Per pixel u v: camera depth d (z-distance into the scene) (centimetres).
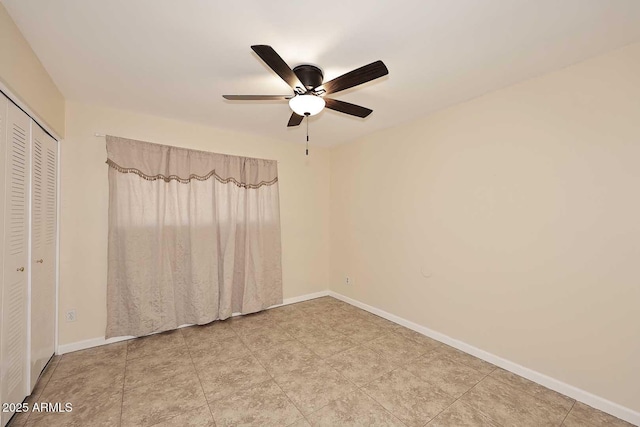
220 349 248
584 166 182
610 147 172
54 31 152
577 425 162
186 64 186
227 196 316
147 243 268
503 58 179
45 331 210
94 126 251
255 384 198
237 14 140
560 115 192
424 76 202
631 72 165
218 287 310
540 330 201
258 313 340
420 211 286
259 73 198
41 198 199
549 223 197
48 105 198
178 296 289
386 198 325
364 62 184
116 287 258
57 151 230
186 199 292
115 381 200
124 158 258
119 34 155
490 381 203
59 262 234
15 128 160
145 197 267
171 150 284
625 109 167
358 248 364
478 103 237
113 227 254
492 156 228
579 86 184
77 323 243
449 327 259
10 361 159
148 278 268
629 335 165
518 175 212
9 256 156
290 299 379
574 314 186
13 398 162
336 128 321
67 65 187
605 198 174
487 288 231
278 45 166
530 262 206
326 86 170
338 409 174
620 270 168
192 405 176
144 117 274
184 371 213
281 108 260
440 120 267
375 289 338
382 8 136
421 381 203
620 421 165
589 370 179
